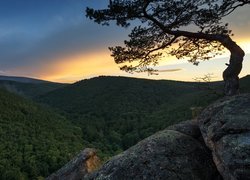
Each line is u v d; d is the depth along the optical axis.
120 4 12.86
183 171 7.39
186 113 154.75
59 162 128.88
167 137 8.20
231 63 11.94
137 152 7.80
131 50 14.79
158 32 14.28
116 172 7.44
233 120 7.15
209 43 15.11
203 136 7.79
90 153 11.84
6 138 158.75
